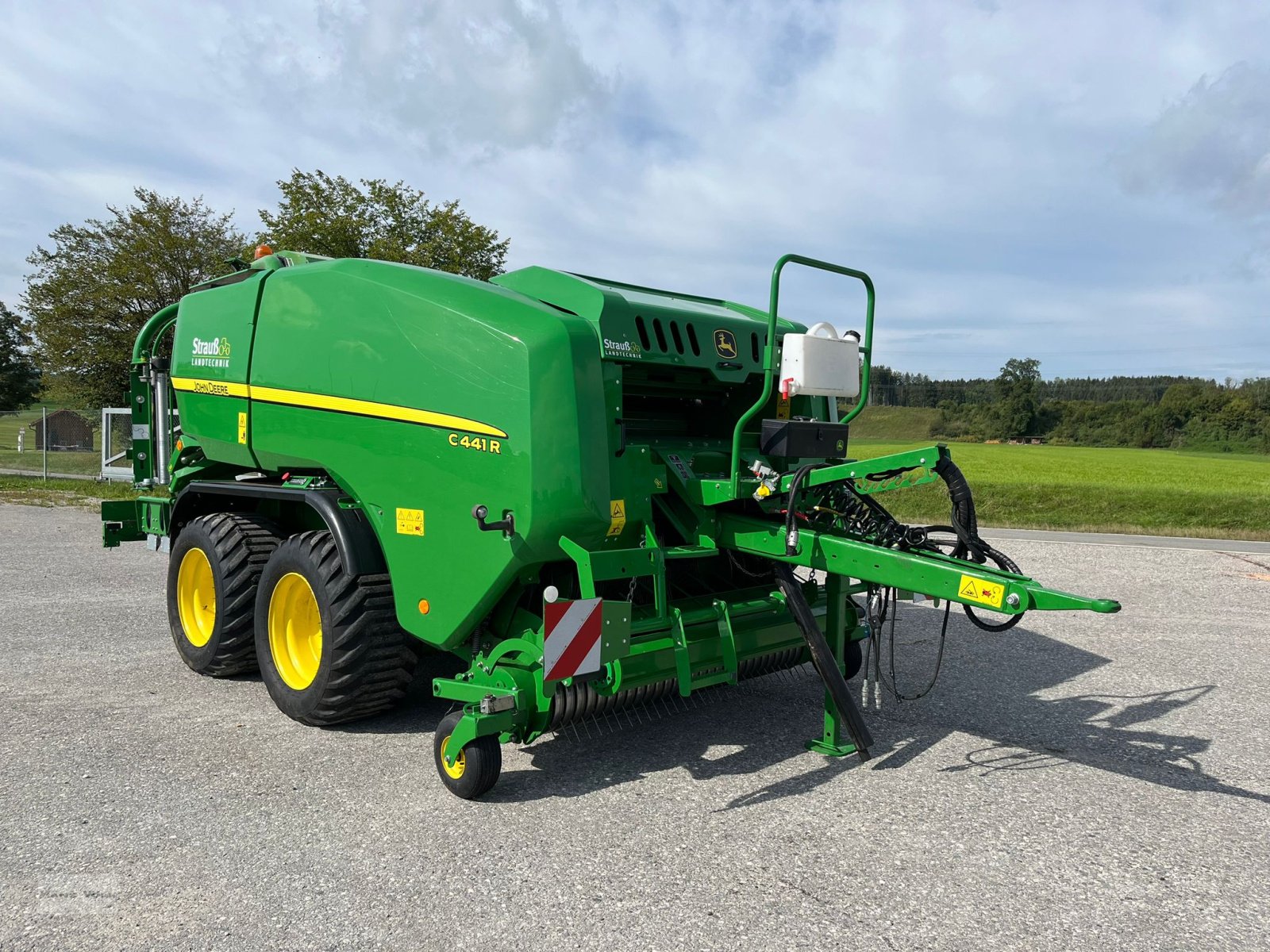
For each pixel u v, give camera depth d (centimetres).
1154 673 577
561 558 365
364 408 409
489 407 360
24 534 1188
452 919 264
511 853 309
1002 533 1571
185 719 454
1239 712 491
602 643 343
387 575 422
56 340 2189
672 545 426
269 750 409
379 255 1692
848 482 410
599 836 323
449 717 359
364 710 434
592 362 362
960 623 744
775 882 290
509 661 366
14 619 679
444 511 379
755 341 460
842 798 363
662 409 482
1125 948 254
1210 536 1590
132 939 251
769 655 461
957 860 308
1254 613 795
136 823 329
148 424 625
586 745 425
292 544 441
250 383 476
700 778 383
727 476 421
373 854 307
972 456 4297
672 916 267
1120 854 315
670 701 481
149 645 603
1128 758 417
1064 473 3131
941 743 436
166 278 2239
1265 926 267
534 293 404
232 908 269
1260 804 363
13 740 417
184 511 559
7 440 2352
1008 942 256
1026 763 408
